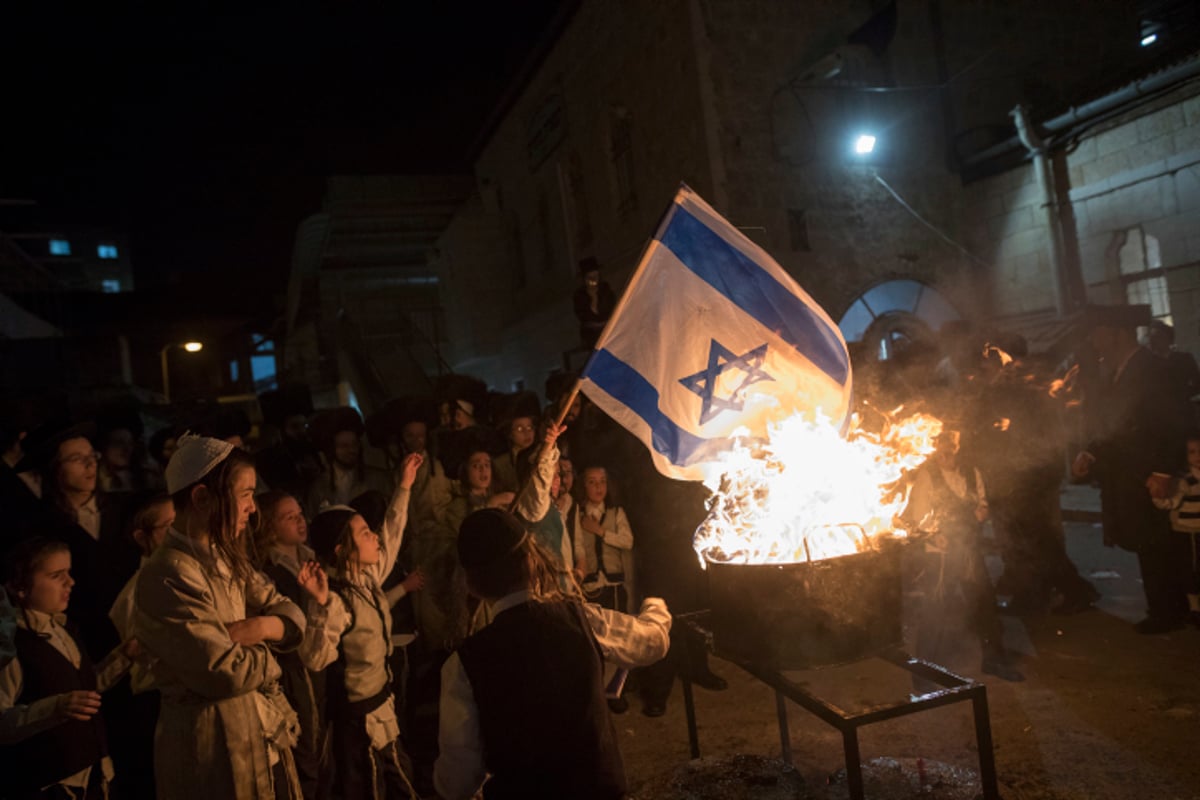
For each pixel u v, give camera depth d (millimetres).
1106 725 4406
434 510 5395
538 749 2322
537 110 16844
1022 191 11719
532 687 2359
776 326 3443
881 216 11805
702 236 3348
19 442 5230
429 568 5102
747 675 5824
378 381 13438
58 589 3340
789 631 3010
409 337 18875
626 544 5641
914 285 12047
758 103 11094
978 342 6590
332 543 3797
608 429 6422
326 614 3359
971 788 3770
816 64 10938
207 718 2742
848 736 2746
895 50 12031
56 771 3248
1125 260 10977
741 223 10867
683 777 4113
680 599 5629
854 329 11672
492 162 20109
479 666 2393
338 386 19641
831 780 3975
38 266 32281
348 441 6047
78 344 21969
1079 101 11047
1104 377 6262
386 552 4133
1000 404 6496
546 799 2303
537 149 17062
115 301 39250
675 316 3330
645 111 12406
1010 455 6484
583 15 14195
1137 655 5414
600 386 3297
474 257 20281
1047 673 5254
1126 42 13469
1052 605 6664
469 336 20281
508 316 20188
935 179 12266
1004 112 12594
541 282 17766
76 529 4273
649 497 5750
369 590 3873
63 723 3295
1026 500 6492
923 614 5312
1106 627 6039
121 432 6082
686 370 3363
